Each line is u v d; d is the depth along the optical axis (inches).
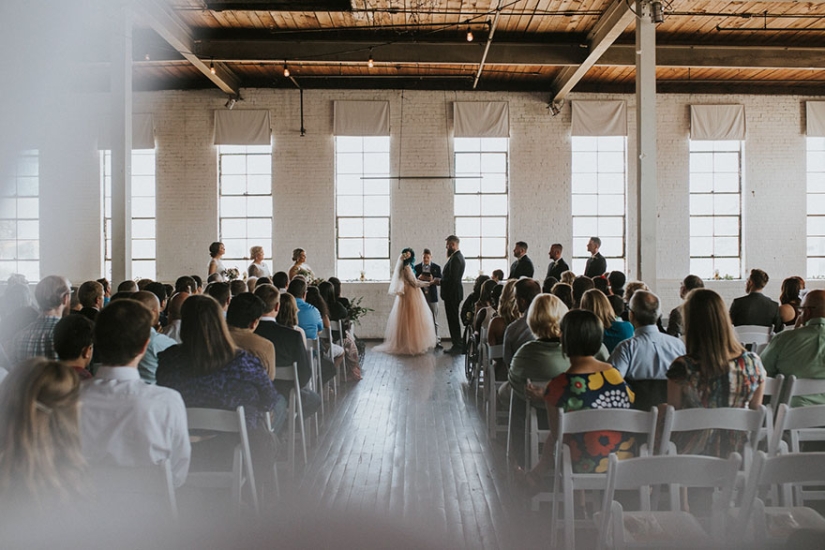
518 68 463.5
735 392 122.4
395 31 388.8
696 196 502.9
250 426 131.0
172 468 103.0
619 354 151.3
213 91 492.1
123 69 323.6
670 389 125.4
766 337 239.8
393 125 496.7
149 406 98.0
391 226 498.0
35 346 163.0
